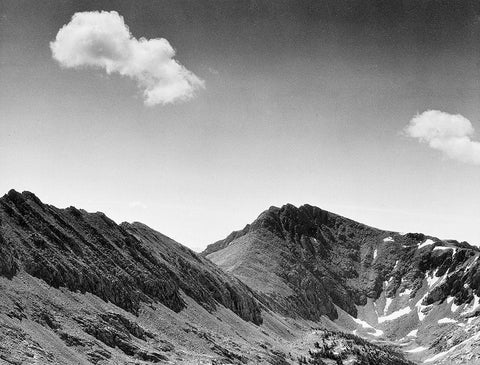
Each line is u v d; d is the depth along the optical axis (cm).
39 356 12050
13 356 11406
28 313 14000
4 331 12212
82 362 13350
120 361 14625
